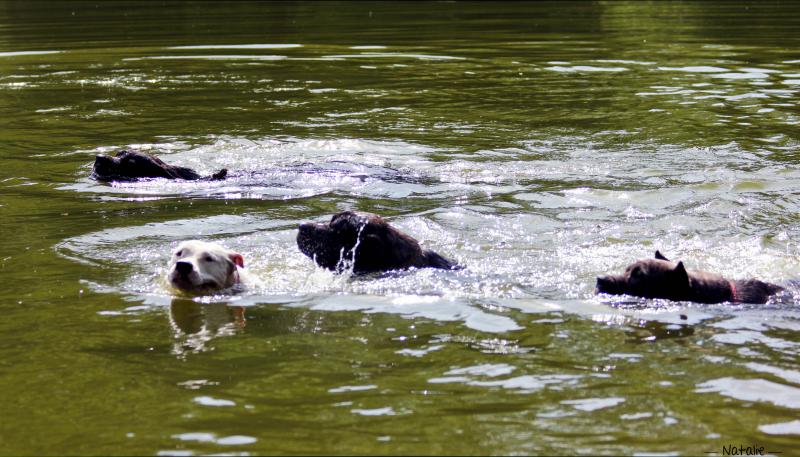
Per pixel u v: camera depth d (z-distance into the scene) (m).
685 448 7.96
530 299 11.91
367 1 60.03
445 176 18.31
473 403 8.83
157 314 11.35
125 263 13.28
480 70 32.28
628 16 49.69
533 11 53.12
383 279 12.80
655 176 18.03
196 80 30.81
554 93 27.64
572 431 8.27
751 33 40.75
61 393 9.07
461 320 11.15
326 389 9.13
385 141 21.52
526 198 16.59
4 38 42.06
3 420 8.52
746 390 9.14
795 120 23.08
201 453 7.88
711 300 11.87
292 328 10.90
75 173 18.89
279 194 17.17
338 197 16.88
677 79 29.61
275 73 32.06
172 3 59.16
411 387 9.19
